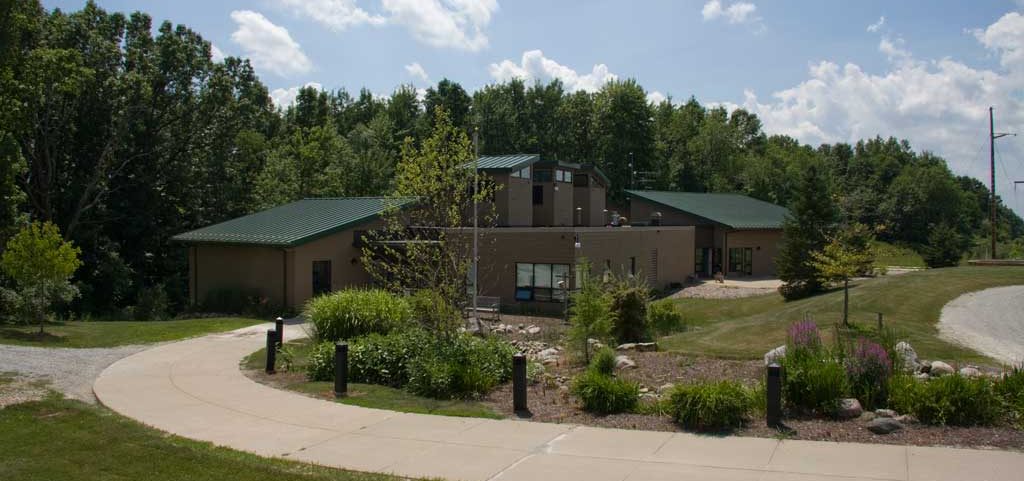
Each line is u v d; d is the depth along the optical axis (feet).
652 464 24.91
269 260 88.79
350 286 92.79
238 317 82.28
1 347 53.26
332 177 154.92
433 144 58.03
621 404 32.99
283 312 84.69
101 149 122.93
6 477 23.77
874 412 30.60
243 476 23.91
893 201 266.57
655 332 67.00
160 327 69.67
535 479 23.56
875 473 23.13
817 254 72.43
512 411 33.58
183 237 96.53
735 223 139.95
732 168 248.73
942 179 266.16
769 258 150.30
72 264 63.67
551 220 120.67
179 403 35.76
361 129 186.91
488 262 91.61
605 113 219.41
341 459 26.04
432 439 28.73
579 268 57.21
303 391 38.83
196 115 131.75
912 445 26.18
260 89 146.61
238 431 30.17
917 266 177.37
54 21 111.34
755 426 29.45
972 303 78.43
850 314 71.05
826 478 22.80
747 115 338.75
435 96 243.40
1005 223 337.11
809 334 36.86
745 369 45.42
